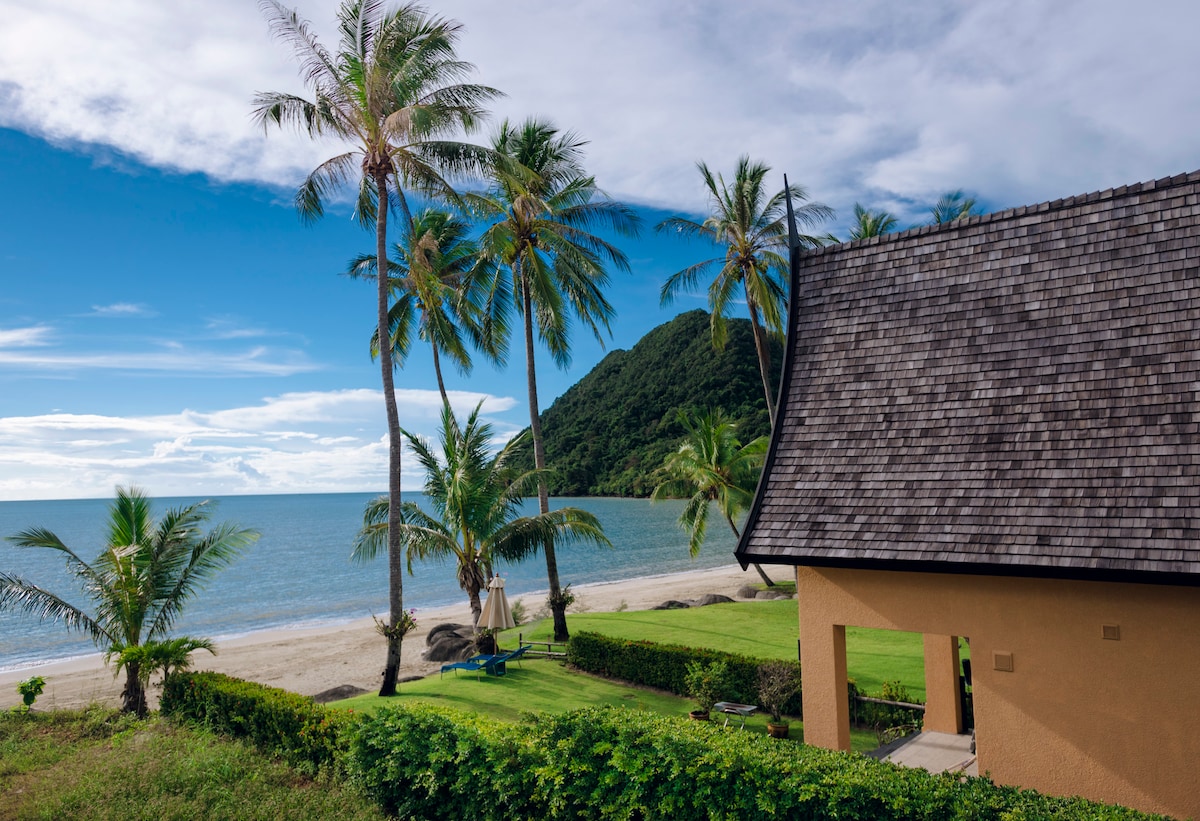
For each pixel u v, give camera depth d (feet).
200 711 48.60
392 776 32.55
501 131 76.18
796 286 38.68
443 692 54.29
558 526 68.74
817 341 36.88
